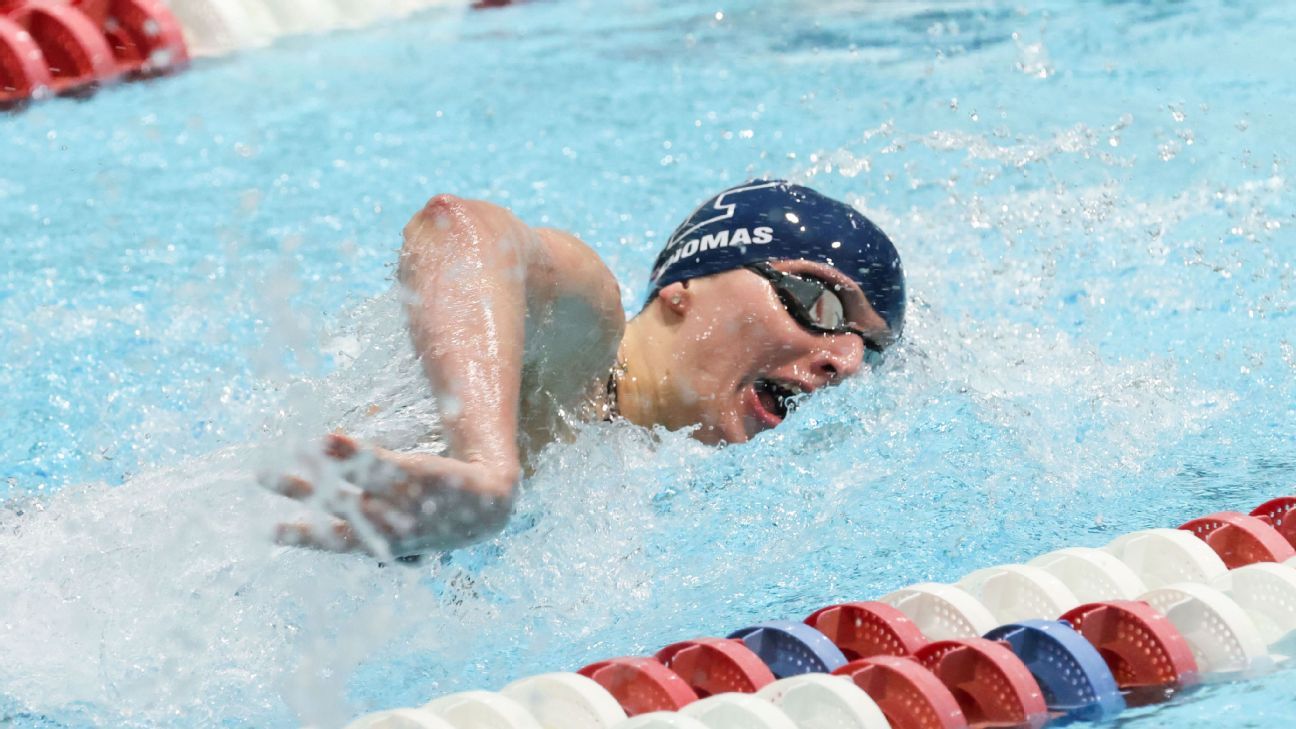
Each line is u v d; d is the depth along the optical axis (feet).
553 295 19.79
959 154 46.42
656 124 51.49
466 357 16.83
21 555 20.35
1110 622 17.29
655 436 23.85
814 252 23.79
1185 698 16.28
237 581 19.38
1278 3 63.82
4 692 17.63
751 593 20.79
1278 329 31.83
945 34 62.39
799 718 15.44
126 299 35.91
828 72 57.41
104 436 27.94
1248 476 24.54
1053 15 64.54
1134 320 32.99
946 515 23.24
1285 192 40.78
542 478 21.75
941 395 27.27
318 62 60.85
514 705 15.06
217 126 51.98
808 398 24.41
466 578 20.53
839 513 23.26
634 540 22.07
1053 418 27.09
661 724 14.44
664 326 24.21
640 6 72.69
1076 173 43.96
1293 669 16.63
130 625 18.97
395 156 48.14
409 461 15.12
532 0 73.77
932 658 16.70
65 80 56.03
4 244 40.37
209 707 17.51
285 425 19.35
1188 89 51.44
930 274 36.73
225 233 39.52
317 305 32.71
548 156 47.78
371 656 18.80
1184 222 39.27
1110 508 23.50
